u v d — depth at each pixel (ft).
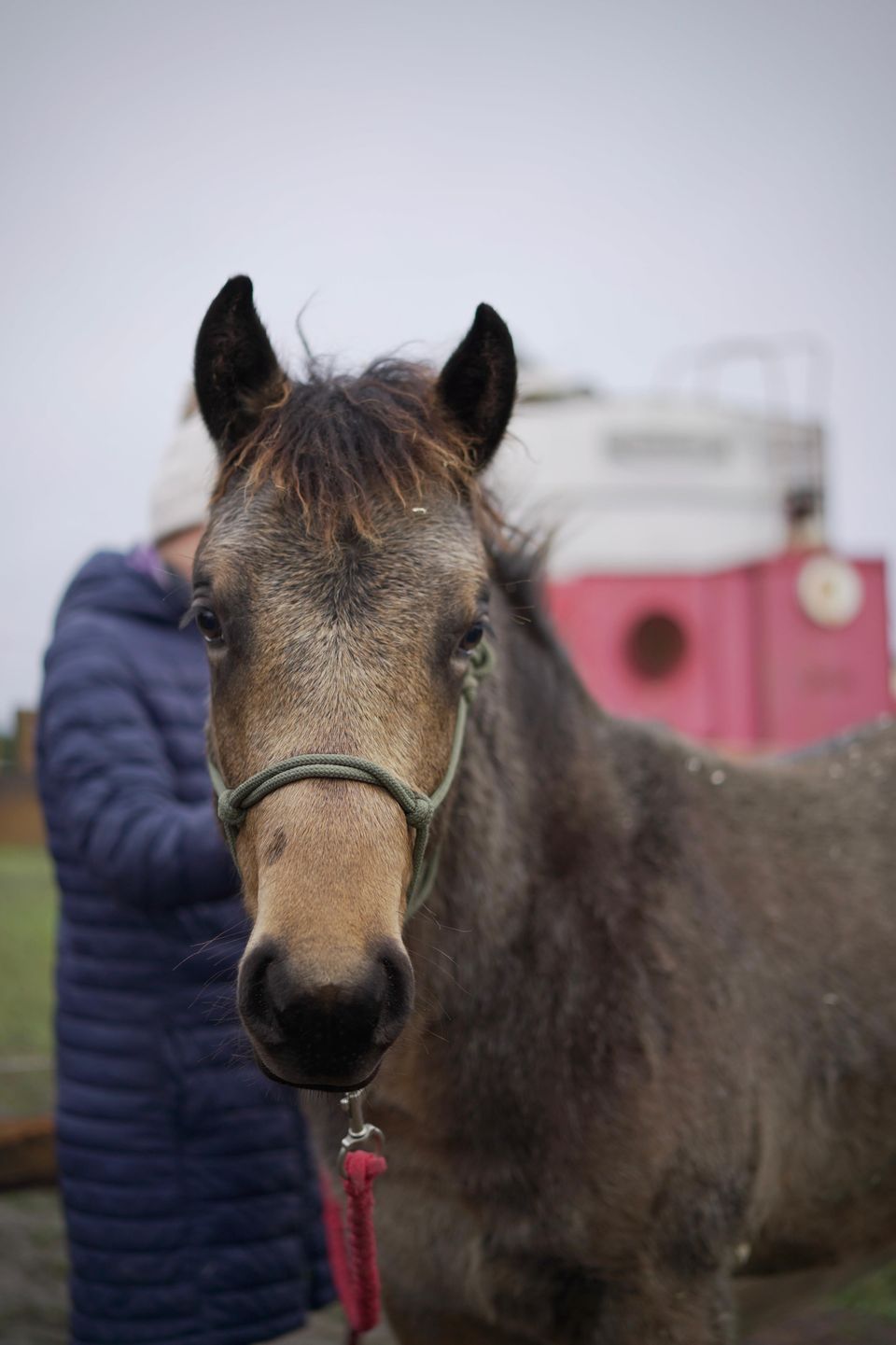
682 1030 5.51
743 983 5.88
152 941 6.48
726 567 18.20
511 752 5.64
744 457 21.30
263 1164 6.60
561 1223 5.23
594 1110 5.24
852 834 6.98
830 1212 6.36
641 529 20.25
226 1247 6.47
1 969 14.38
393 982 3.84
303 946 3.68
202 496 6.74
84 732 6.23
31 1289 9.14
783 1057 6.00
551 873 5.58
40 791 6.70
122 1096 6.39
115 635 6.65
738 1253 5.73
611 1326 5.33
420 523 4.53
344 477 4.42
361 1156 4.95
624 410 20.67
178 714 6.75
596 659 17.69
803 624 17.87
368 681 4.17
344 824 3.93
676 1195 5.35
